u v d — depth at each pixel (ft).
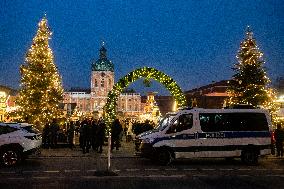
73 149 89.92
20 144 60.08
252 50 133.39
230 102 135.74
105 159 70.49
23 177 49.08
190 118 64.13
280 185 44.73
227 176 51.47
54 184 44.27
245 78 131.54
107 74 486.79
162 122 67.97
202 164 65.00
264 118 65.77
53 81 135.64
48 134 90.79
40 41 136.15
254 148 64.49
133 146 103.40
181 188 42.60
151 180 47.78
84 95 490.90
